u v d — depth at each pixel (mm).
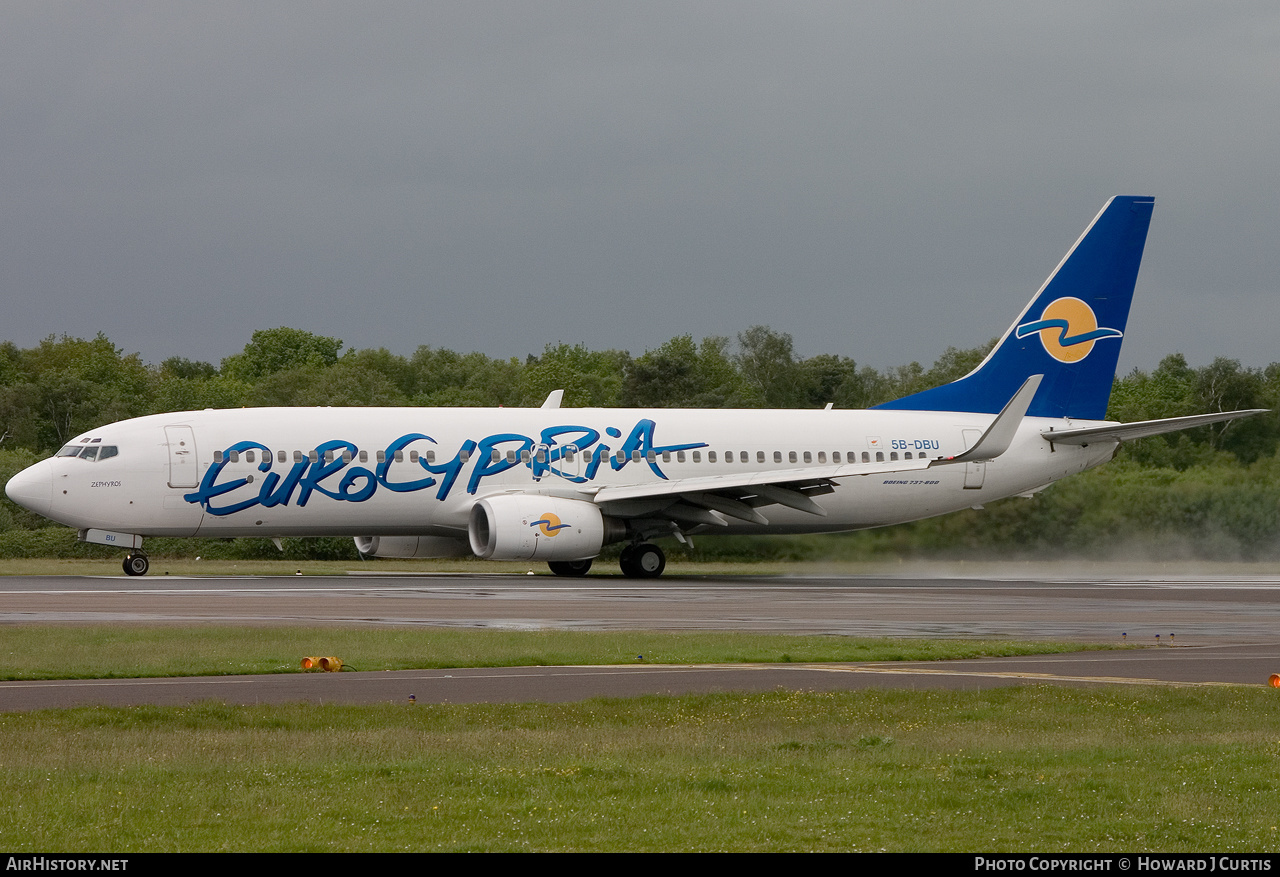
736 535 192875
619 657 81375
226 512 165500
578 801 43219
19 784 44531
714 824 40562
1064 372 199250
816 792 44938
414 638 88000
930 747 53438
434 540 187250
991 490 195125
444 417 175500
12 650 79688
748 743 53594
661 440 181375
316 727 56406
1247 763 50625
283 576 168750
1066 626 109625
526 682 70750
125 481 161750
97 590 136250
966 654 86375
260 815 41000
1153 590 164000
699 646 87000
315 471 167375
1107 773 48625
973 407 198375
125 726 55875
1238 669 80188
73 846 37531
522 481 174500
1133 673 78062
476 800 43156
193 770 47000
